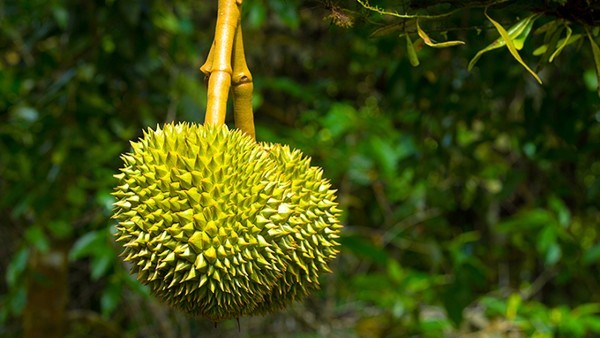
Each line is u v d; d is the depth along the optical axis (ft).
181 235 4.52
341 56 15.58
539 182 15.25
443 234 17.19
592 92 9.78
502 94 10.23
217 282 4.58
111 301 10.91
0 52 13.85
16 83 12.68
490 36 9.39
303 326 15.10
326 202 4.98
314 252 4.92
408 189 14.93
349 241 12.41
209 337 15.02
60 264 13.16
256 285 4.68
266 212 4.66
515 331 14.90
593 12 4.88
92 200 11.91
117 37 11.29
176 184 4.54
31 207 11.68
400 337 15.01
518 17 5.34
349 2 5.52
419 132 11.69
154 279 4.70
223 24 4.94
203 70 5.00
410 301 13.57
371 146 13.71
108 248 10.21
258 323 15.02
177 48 12.94
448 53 10.46
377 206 16.99
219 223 4.55
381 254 12.43
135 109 12.53
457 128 11.48
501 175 15.24
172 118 12.82
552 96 10.21
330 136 14.37
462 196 15.16
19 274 11.48
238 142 4.78
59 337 13.34
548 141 11.27
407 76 10.67
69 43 11.42
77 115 11.42
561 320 13.02
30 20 12.74
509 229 13.57
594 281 17.24
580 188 14.07
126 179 4.73
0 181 14.10
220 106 4.82
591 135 11.61
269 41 16.49
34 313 13.12
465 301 12.73
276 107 17.89
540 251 14.14
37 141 11.53
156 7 12.31
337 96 17.65
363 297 13.93
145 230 4.58
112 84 11.95
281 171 4.92
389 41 10.47
